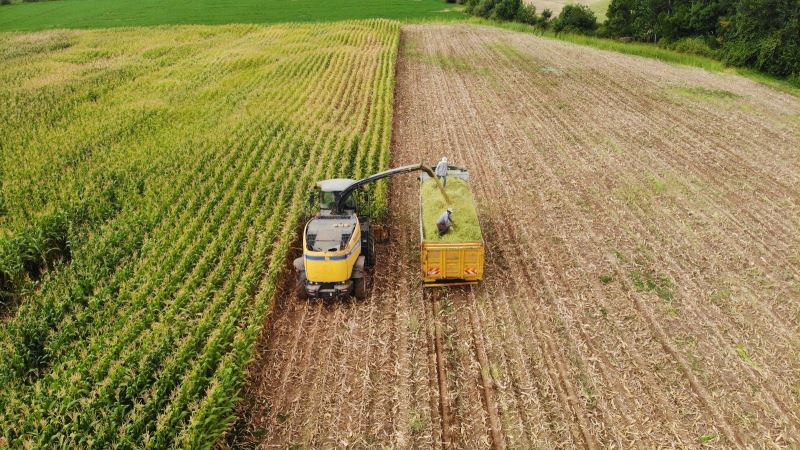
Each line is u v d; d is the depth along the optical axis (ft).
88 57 152.97
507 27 200.64
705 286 50.65
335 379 40.27
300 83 120.57
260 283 49.85
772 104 107.04
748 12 142.31
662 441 34.94
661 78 126.21
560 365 41.34
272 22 217.97
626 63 141.49
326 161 77.36
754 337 43.96
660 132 91.66
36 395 36.65
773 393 38.60
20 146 86.17
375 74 127.54
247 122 94.73
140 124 95.40
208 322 43.45
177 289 49.19
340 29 185.16
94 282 49.62
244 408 38.17
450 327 45.39
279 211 61.87
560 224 61.77
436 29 195.00
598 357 41.96
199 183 70.18
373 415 37.24
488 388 39.29
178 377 38.63
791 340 43.65
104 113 102.22
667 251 56.39
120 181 73.15
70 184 70.28
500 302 48.47
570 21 187.73
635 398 38.17
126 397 36.73
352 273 46.73
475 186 71.61
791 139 88.38
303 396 39.09
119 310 46.62
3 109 106.42
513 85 121.08
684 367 40.88
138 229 59.00
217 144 84.12
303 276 47.11
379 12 241.76
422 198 55.67
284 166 74.79
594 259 54.90
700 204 66.59
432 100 110.93
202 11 246.06
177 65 140.46
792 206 66.03
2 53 156.76
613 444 34.81
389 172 49.80
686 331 44.68
